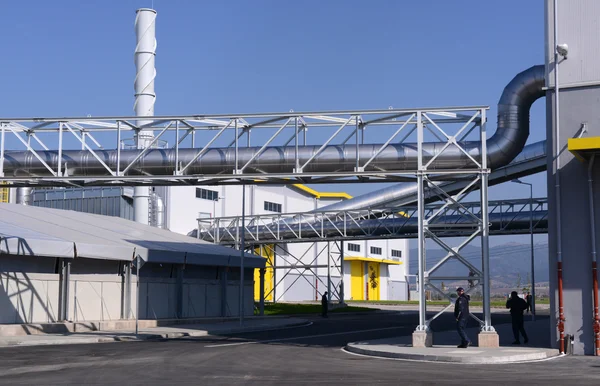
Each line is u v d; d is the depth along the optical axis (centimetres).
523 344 2494
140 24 5272
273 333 3362
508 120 2425
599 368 1786
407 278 11550
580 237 2191
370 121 2502
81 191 6638
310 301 8588
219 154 2562
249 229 5934
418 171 2439
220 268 4416
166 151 2614
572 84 2223
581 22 2228
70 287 3391
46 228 3631
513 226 5050
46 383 1449
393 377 1568
